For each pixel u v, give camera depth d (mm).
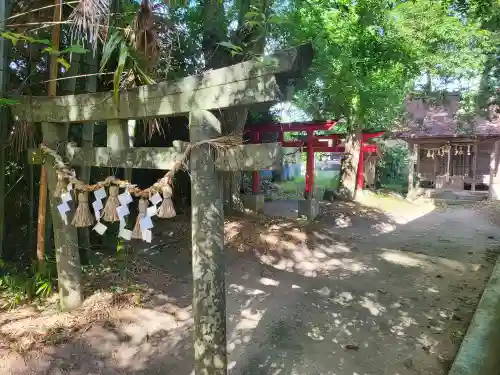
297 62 1961
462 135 13844
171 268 5621
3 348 3102
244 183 13070
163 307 4234
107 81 4934
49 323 3498
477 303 4723
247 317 4324
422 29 8023
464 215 11641
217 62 5797
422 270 6090
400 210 12102
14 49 4301
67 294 3768
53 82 3385
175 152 2516
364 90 9328
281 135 10109
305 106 10500
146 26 2877
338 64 7629
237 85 2188
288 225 8055
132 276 4844
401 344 3727
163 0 3391
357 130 12656
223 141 2357
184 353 3430
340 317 4340
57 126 3480
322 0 6973
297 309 4539
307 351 3605
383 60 7637
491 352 3277
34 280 4020
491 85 8984
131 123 7289
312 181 9922
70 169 3277
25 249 4883
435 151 15742
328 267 6188
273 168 2125
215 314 2449
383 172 18672
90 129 4188
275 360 3449
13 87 4297
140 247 6477
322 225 9484
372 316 4371
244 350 3623
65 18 4082
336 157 27688
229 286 5242
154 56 3061
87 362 3129
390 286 5363
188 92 2416
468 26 7930
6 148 4527
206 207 2396
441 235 8961
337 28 7680
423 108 14898
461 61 8555
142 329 3703
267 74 2049
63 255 3725
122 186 2580
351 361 3436
